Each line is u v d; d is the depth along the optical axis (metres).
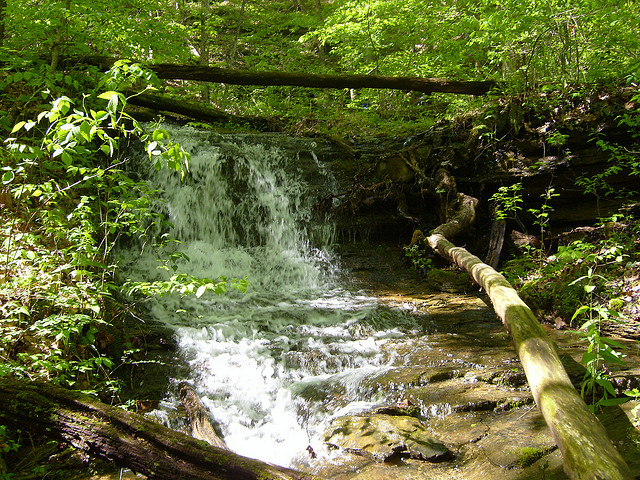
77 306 3.87
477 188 8.19
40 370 3.50
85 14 8.05
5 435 3.04
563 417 2.48
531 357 3.13
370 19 11.62
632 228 6.36
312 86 9.23
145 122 9.37
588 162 7.33
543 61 8.88
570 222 7.45
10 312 3.49
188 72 8.88
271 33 16.98
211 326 5.61
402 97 12.45
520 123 7.88
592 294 5.75
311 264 7.86
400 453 3.29
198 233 8.27
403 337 5.54
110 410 2.58
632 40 7.82
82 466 3.29
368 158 9.44
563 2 8.25
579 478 2.17
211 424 3.88
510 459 3.02
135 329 5.22
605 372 4.04
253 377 4.61
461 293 6.95
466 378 4.36
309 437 3.72
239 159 8.79
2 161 4.30
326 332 5.64
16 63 6.84
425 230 8.31
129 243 7.56
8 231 4.18
